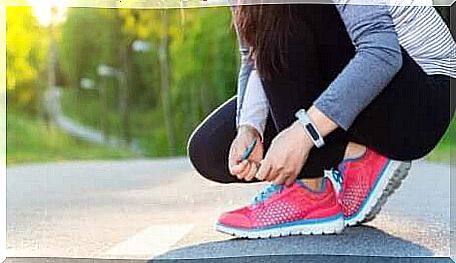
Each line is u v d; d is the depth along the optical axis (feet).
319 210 4.09
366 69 3.76
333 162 4.07
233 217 4.20
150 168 9.43
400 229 4.14
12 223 4.82
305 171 4.06
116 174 8.71
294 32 3.85
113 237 4.38
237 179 4.57
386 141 4.07
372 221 4.30
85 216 5.16
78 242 4.24
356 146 4.16
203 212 5.02
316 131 3.93
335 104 3.86
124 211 5.37
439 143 4.51
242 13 4.12
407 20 4.07
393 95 3.93
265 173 4.19
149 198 6.04
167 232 4.45
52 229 4.62
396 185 4.32
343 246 3.84
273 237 4.07
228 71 11.74
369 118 3.97
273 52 3.93
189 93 13.96
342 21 3.78
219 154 4.64
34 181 7.75
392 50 3.76
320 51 3.85
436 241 3.85
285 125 4.04
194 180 6.05
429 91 4.05
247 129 4.41
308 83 3.90
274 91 4.01
